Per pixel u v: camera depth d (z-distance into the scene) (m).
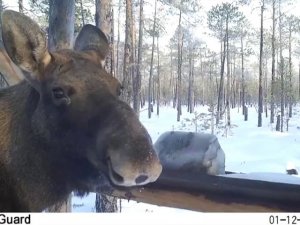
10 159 0.94
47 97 0.89
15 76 1.26
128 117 0.80
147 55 17.83
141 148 0.75
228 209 0.92
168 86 27.17
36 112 0.91
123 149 0.75
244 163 6.43
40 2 6.97
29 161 0.93
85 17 7.41
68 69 0.88
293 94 14.49
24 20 0.88
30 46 0.89
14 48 0.88
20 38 0.88
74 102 0.85
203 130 10.79
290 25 15.77
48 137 0.90
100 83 0.87
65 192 0.95
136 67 7.39
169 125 12.12
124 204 3.39
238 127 12.38
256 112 18.72
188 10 11.73
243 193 0.90
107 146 0.78
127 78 4.15
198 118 11.76
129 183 0.75
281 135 10.04
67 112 0.86
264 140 9.02
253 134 10.34
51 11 1.91
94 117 0.83
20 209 0.94
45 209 0.97
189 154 1.00
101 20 3.12
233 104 22.19
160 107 22.83
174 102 22.30
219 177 0.94
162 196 1.01
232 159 7.00
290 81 13.42
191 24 12.21
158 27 11.73
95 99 0.85
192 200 0.97
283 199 0.86
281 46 16.20
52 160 0.91
